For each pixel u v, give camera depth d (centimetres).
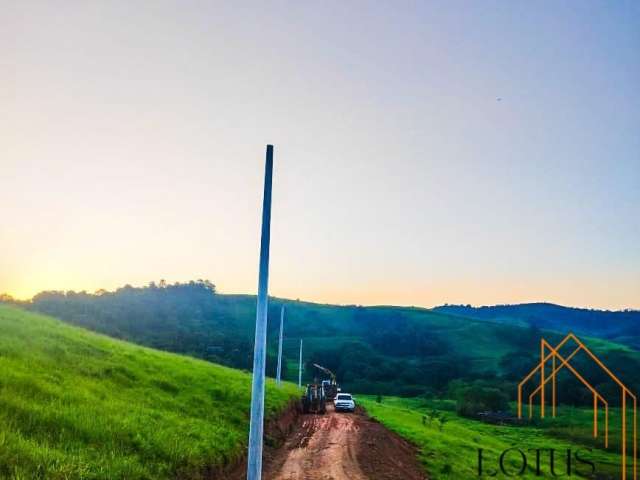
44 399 1841
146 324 12544
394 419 5031
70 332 3584
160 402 2569
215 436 2216
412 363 13912
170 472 1622
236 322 17275
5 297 5278
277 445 2925
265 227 1284
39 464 1258
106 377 2661
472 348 16575
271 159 1315
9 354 2330
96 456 1486
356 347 14525
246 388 3875
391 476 2472
